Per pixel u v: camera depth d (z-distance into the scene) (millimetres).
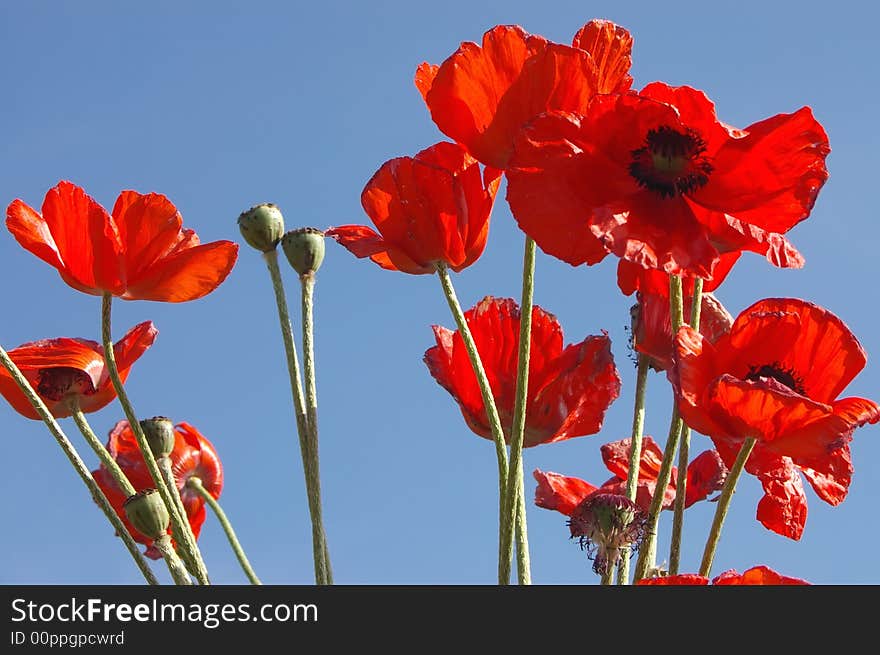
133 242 1633
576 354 1637
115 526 1571
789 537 1571
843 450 1564
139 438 1590
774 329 1541
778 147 1540
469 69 1573
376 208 1609
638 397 1650
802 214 1545
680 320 1565
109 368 1608
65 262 1629
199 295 1649
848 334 1540
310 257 1639
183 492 1741
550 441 1642
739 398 1508
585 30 1598
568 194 1546
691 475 1694
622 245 1527
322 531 1580
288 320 1636
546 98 1575
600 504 1577
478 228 1605
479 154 1585
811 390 1549
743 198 1550
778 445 1518
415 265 1614
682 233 1543
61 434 1576
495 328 1639
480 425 1641
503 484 1562
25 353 1652
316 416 1606
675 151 1549
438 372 1637
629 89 1593
